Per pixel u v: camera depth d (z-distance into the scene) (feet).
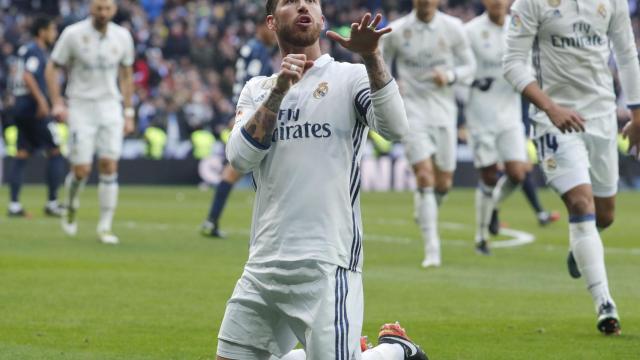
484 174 107.34
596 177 66.23
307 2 41.47
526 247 113.39
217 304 71.61
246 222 137.08
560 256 104.73
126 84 111.86
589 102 65.10
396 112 40.22
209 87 239.91
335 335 40.40
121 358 55.06
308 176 41.16
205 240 113.29
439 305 72.54
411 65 98.12
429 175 95.61
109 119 109.09
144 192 198.18
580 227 63.05
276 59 156.66
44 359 54.70
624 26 64.44
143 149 220.43
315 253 40.75
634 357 55.57
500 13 108.06
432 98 97.96
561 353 56.59
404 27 97.91
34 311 68.28
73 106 109.09
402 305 72.43
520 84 63.93
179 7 271.90
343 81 41.57
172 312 68.39
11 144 211.00
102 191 109.19
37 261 91.86
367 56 39.70
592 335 61.72
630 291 80.18
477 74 108.78
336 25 263.08
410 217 150.20
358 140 41.88
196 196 187.73
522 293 78.54
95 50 108.27
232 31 260.42
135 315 67.15
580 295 77.71
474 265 96.02
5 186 209.36
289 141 41.37
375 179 221.25
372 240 117.70
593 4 64.03
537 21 64.44
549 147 64.34
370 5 269.85
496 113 107.96
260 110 40.37
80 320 65.41
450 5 270.26
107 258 95.30
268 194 41.75
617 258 103.04
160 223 132.87
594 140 65.10
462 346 58.49
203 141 221.87
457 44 98.32
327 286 40.73
